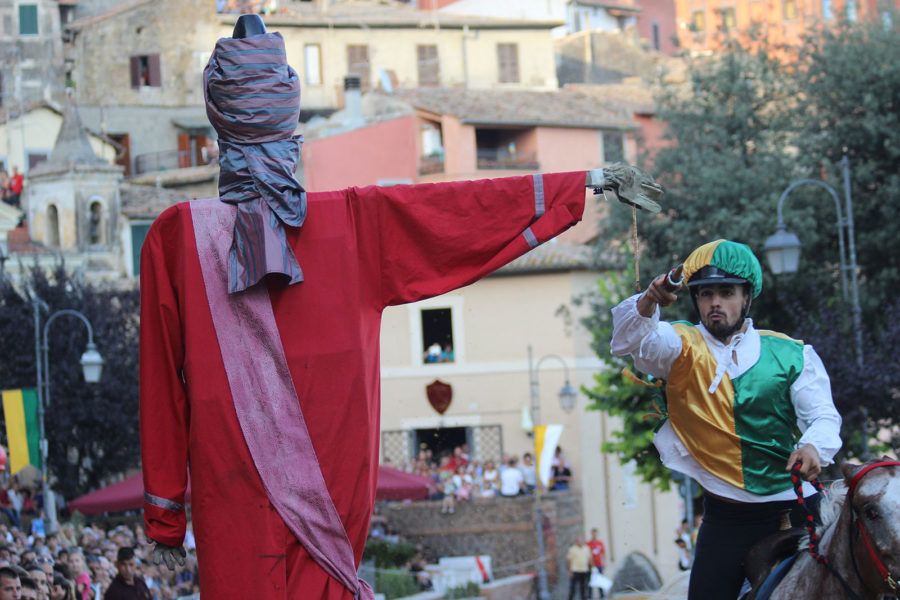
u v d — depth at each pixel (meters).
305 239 6.32
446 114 50.75
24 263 47.28
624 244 32.09
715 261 7.17
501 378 43.72
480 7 71.38
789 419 7.21
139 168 62.88
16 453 27.88
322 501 6.16
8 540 19.34
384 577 31.86
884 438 28.77
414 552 34.31
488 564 35.12
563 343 43.47
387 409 43.72
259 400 6.19
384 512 38.50
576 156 52.72
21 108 57.78
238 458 6.14
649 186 6.44
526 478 39.84
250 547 6.10
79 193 49.88
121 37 63.62
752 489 7.21
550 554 38.16
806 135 31.03
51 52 64.06
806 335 23.31
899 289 29.72
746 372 7.16
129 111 63.56
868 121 30.02
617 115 54.50
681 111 32.56
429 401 43.62
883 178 30.58
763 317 29.61
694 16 85.75
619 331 7.04
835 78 31.02
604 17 79.75
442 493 38.59
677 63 69.44
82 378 38.97
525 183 6.39
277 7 63.22
